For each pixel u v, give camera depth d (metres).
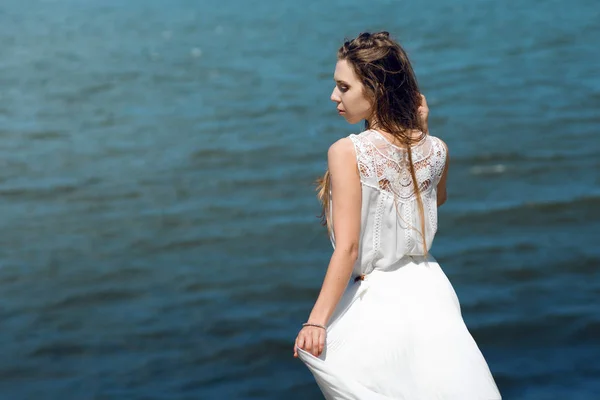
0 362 12.00
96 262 15.66
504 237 16.25
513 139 22.69
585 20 40.41
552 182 19.30
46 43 40.50
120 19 47.16
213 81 31.83
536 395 10.76
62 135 25.28
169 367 11.77
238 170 21.27
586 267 14.66
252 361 11.84
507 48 35.03
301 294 13.99
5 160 22.75
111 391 11.20
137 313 13.46
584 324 12.51
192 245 16.44
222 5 50.88
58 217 18.28
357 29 41.38
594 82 28.66
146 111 27.83
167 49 38.28
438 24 41.47
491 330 12.52
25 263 15.62
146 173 21.31
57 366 11.91
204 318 13.18
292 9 48.41
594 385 10.88
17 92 30.94
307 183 20.05
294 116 26.38
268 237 16.67
